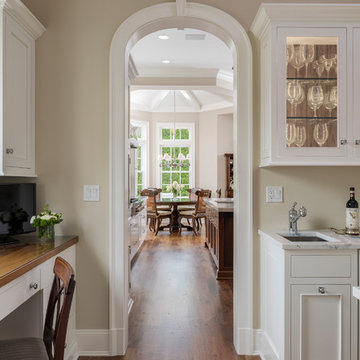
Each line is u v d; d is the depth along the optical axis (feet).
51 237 7.38
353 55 7.26
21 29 7.23
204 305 10.96
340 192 8.23
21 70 7.30
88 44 8.13
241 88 8.15
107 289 8.06
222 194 29.73
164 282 13.41
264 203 8.17
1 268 5.18
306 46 7.39
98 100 8.13
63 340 4.37
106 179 8.11
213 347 8.27
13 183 7.45
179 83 20.80
